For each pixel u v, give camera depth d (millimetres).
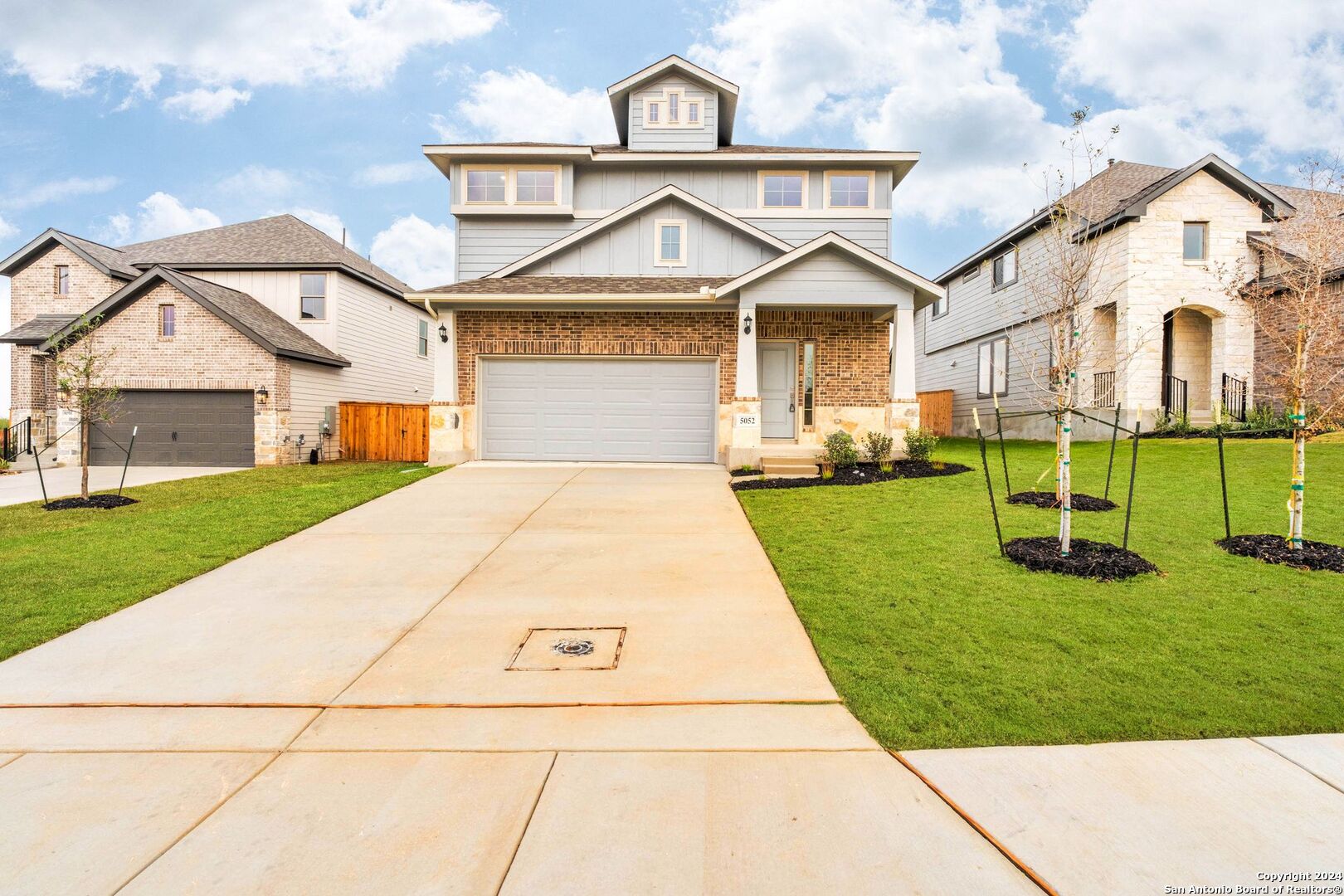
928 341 27531
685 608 5176
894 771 2947
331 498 9836
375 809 2711
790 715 3482
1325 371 8391
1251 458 10836
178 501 10406
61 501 10031
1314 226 7684
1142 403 15211
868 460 12641
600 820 2625
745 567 6305
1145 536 6598
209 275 19750
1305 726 3217
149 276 16266
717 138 18625
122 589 5660
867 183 17703
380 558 6688
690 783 2873
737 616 5000
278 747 3211
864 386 14172
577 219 17734
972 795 2742
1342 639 4184
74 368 11023
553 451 14195
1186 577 5414
